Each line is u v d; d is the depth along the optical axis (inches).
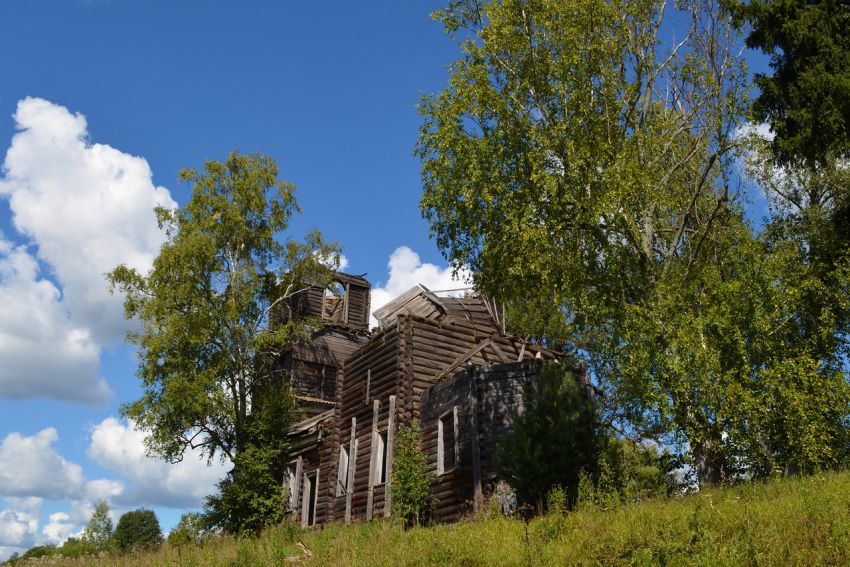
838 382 597.9
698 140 778.2
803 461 608.7
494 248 799.1
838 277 658.2
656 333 648.4
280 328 1337.4
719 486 596.1
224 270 1332.4
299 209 1424.7
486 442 757.3
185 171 1347.2
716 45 767.1
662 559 326.6
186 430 1216.2
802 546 315.3
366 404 976.3
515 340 974.4
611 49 773.9
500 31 789.2
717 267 719.7
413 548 447.2
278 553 514.9
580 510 506.9
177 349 1216.8
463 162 796.6
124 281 1252.5
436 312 1099.3
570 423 607.5
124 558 720.3
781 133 763.4
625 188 708.0
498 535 450.3
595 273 769.6
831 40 718.5
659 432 688.4
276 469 1182.3
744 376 614.5
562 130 748.0
